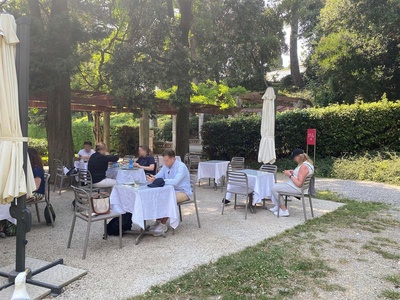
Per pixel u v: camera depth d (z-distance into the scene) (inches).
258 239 187.9
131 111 514.0
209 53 422.9
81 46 392.2
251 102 682.8
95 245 176.4
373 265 151.6
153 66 366.9
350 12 601.9
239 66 462.6
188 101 412.5
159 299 119.1
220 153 631.2
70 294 122.6
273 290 127.1
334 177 424.8
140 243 180.1
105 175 270.8
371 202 285.0
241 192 239.0
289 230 204.4
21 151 123.6
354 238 189.9
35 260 151.0
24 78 124.6
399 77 644.7
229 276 137.9
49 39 292.7
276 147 538.3
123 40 438.3
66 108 362.3
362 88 651.5
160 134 1095.0
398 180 370.9
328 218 232.7
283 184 237.0
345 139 481.1
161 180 187.8
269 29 536.1
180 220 226.7
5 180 120.9
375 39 604.4
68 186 349.1
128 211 183.5
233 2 420.2
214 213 248.1
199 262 153.4
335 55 649.0
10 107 120.1
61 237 188.7
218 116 1064.8
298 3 699.4
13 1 407.2
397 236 193.9
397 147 457.7
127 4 411.2
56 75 301.6
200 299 119.6
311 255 163.0
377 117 459.8
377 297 122.6
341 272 144.0
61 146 359.6
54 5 343.0
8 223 189.0
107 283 131.5
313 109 518.0
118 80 367.2
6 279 131.7
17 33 124.4
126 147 818.8
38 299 117.7
